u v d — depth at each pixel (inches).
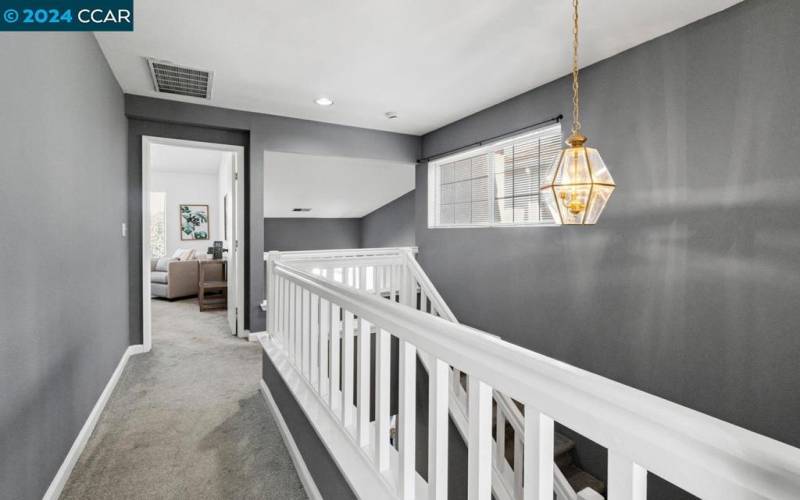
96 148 96.3
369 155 178.9
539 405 24.5
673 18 87.5
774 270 76.7
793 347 74.4
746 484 15.3
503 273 144.0
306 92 133.9
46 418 62.4
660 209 95.5
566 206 65.5
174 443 83.4
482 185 161.0
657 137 96.2
